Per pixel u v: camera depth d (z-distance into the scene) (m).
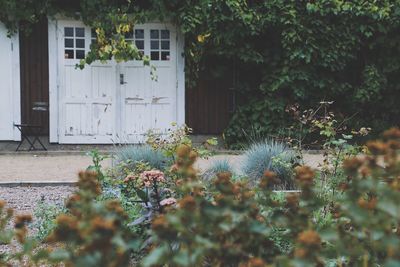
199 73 10.95
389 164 1.74
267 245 1.89
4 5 9.89
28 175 7.76
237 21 10.03
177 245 1.75
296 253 1.58
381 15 10.23
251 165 6.24
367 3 10.30
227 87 11.07
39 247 3.91
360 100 10.64
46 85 10.65
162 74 10.67
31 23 10.27
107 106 10.56
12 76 10.30
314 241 1.49
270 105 10.44
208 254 1.74
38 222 4.38
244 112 10.65
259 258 1.71
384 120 11.04
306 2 10.23
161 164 6.21
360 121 10.86
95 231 1.45
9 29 10.12
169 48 10.64
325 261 2.52
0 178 7.50
